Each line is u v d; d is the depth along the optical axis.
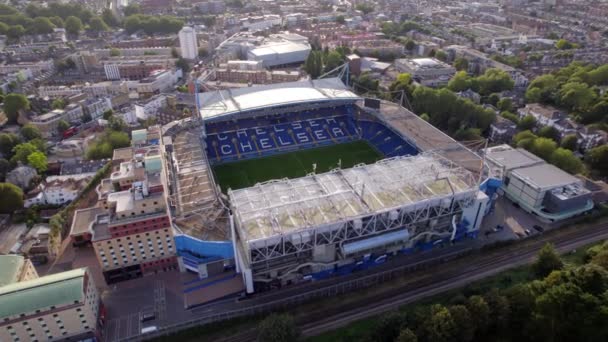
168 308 108.94
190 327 102.19
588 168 169.00
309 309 107.88
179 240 116.06
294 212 112.31
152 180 115.50
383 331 93.44
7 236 136.38
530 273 116.44
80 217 134.50
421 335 90.50
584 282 95.19
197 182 142.88
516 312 96.06
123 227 109.56
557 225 138.00
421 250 128.25
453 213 124.50
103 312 105.25
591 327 89.00
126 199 115.06
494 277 116.06
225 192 160.75
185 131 181.50
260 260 106.56
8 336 89.62
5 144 181.62
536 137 176.50
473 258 124.25
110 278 116.06
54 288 92.25
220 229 120.88
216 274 119.56
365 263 121.25
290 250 110.38
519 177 145.25
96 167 167.50
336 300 110.62
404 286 114.81
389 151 186.75
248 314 105.06
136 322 105.00
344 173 130.88
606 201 146.12
